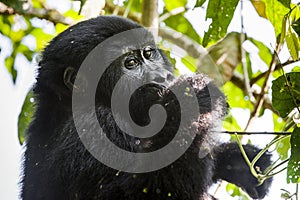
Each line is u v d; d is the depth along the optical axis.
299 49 8.17
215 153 10.38
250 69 13.80
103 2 11.30
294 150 7.66
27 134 10.59
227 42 12.41
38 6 13.53
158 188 9.00
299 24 8.09
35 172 10.11
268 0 8.83
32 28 13.71
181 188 9.03
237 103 13.34
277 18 8.86
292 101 8.03
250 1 12.59
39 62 10.61
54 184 9.73
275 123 12.75
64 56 10.40
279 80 8.03
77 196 9.41
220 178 10.72
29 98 11.53
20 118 11.66
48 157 9.99
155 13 11.38
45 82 10.38
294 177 7.68
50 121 10.31
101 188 9.23
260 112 12.68
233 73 13.00
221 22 8.82
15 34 13.68
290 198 8.48
